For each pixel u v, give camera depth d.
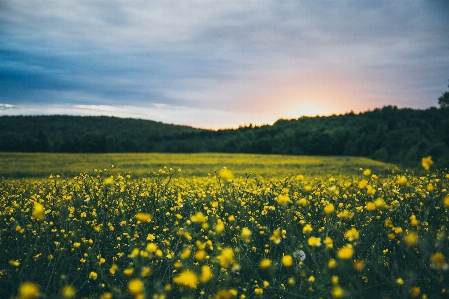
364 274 2.96
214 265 3.19
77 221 4.43
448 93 42.81
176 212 4.96
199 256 2.52
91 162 38.34
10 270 3.13
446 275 2.56
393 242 3.25
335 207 4.53
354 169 32.19
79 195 5.48
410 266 2.90
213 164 38.84
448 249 2.74
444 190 4.34
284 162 43.78
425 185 5.49
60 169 28.39
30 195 6.71
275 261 3.20
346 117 139.12
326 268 2.68
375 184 5.63
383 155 56.09
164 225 4.35
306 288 2.60
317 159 52.34
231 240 3.66
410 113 126.06
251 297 2.79
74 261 3.61
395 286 2.52
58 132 123.38
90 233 4.21
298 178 4.00
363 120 123.75
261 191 5.43
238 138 101.50
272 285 2.84
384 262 2.99
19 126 122.69
